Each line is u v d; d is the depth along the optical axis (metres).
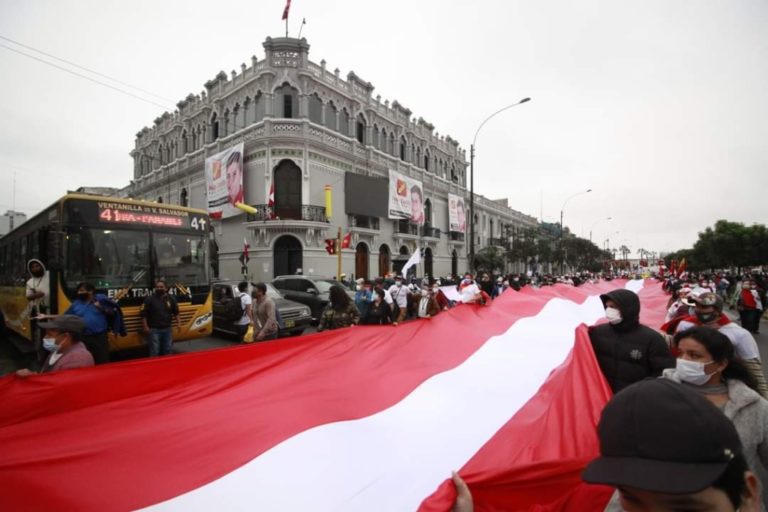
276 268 23.58
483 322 4.87
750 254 42.00
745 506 0.92
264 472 1.94
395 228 30.91
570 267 62.31
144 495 1.73
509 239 49.09
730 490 0.87
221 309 11.66
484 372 3.49
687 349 2.23
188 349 10.34
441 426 2.55
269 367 3.02
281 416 2.40
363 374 3.16
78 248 7.29
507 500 1.69
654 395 0.90
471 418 2.68
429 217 36.09
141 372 2.61
